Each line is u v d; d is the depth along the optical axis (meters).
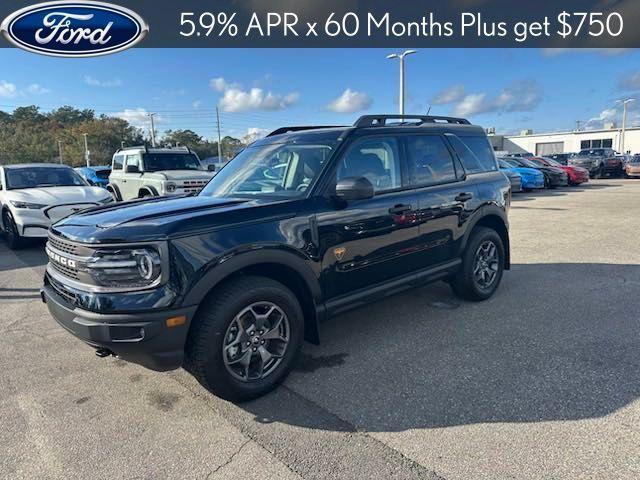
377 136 3.94
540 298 4.98
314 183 3.46
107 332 2.68
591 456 2.37
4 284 6.23
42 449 2.61
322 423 2.80
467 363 3.50
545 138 61.00
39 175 9.48
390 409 2.92
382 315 4.61
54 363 3.74
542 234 8.98
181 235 2.77
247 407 3.01
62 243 3.03
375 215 3.71
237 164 4.30
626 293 5.07
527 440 2.53
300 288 3.39
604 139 56.53
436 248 4.33
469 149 4.92
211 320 2.84
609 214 11.53
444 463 2.37
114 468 2.43
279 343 3.22
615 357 3.50
